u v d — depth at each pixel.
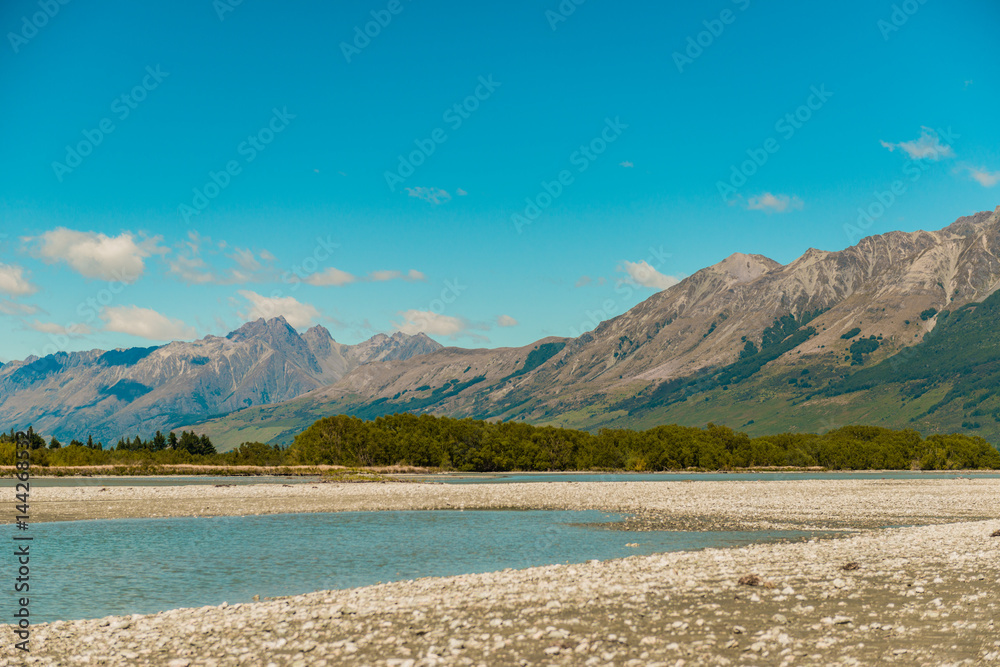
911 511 66.69
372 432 181.75
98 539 45.69
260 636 20.11
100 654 18.42
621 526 54.28
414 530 51.28
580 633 19.59
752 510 67.31
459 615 22.33
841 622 19.94
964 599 22.48
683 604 23.23
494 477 165.50
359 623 21.53
